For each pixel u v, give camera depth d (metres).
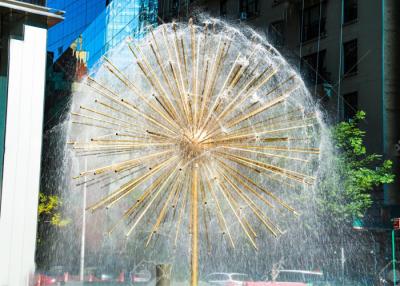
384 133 30.84
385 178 25.95
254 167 6.38
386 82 31.16
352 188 25.38
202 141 6.18
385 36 31.45
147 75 6.19
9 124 11.15
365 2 32.34
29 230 11.09
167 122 6.16
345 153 25.97
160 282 6.07
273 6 37.69
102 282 28.70
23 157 11.20
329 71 33.84
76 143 6.42
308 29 35.44
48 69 59.25
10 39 11.45
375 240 28.92
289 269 26.58
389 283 25.92
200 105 6.22
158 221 6.10
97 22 61.31
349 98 32.66
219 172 6.23
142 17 53.16
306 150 6.63
